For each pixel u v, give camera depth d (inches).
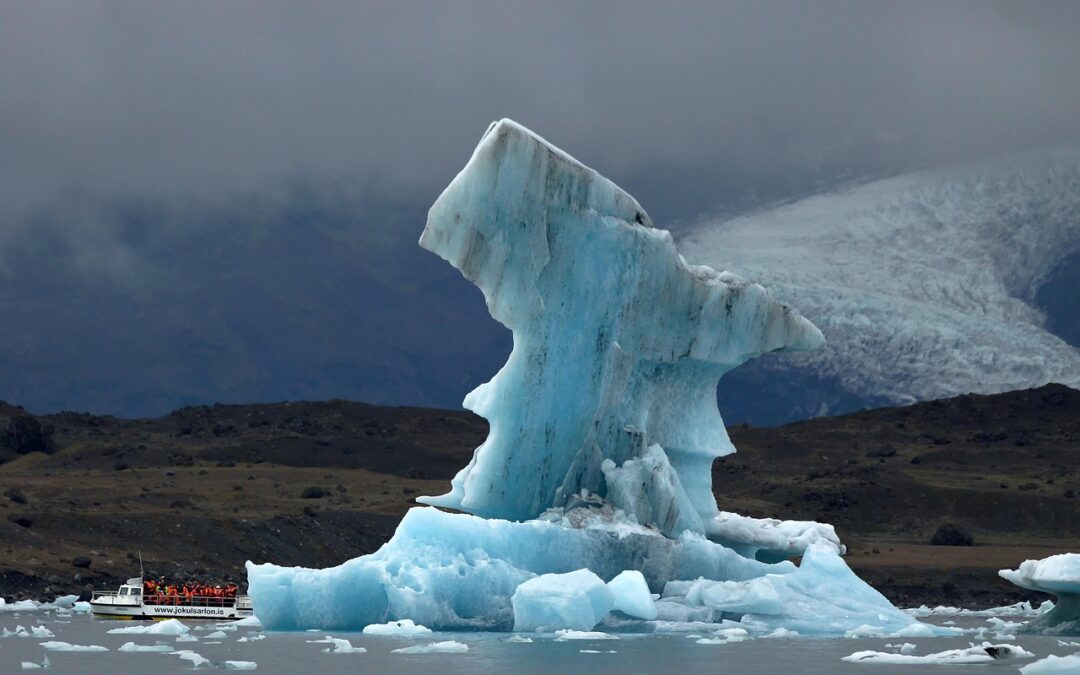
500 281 4564.5
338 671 3339.1
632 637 4168.3
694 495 5049.2
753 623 4456.2
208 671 3405.5
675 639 4138.8
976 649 3683.6
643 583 4313.5
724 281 4965.6
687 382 4992.6
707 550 4690.0
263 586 4325.8
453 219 4512.8
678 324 4837.6
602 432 4778.5
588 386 4717.0
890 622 4677.7
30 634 4810.5
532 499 4746.6
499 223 4532.5
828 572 4913.9
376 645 3863.2
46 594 7426.2
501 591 4254.4
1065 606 4798.2
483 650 3762.3
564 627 4143.7
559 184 4603.8
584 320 4687.5
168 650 3998.5
